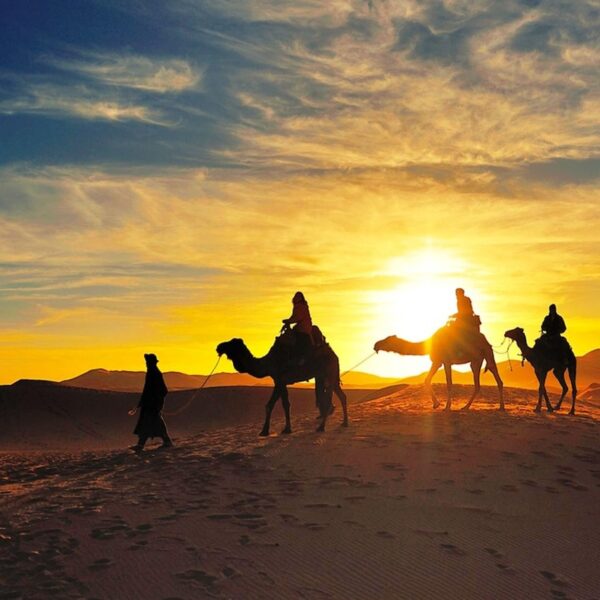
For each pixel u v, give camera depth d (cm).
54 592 1016
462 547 1194
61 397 5700
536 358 2416
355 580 1067
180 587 1034
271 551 1156
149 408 2116
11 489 1631
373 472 1578
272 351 2042
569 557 1186
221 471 1633
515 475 1573
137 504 1399
